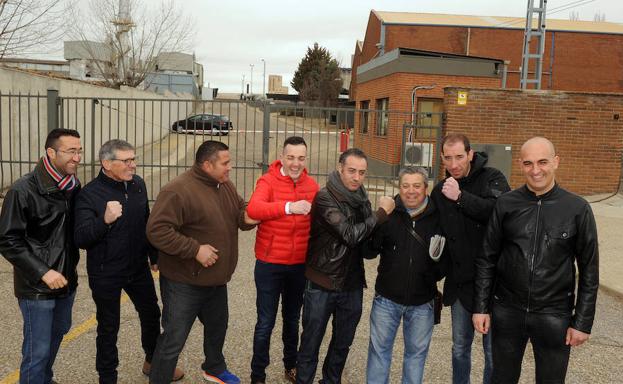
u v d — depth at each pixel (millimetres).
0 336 4398
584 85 27719
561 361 2814
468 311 3250
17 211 3025
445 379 3957
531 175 2760
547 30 27312
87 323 4754
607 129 11055
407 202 3188
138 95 22891
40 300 3133
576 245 2762
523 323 2828
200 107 48656
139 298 3682
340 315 3439
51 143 3135
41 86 13297
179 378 3820
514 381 2955
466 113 10805
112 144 3357
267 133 9414
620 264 6828
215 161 3330
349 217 3244
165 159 18562
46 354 3201
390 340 3357
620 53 27578
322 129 32156
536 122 10945
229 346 4418
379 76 16672
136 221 3496
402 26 27062
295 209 3314
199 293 3404
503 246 2938
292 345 3861
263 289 3717
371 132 17469
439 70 14945
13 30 14477
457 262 3234
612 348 4559
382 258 3330
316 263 3354
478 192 3295
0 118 9695
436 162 10016
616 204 10445
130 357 4145
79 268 6445
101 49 29203
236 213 3613
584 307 2729
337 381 3527
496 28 27188
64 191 3227
